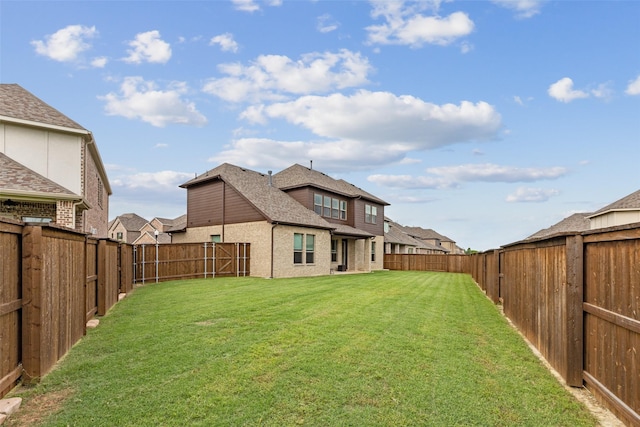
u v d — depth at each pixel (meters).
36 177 12.18
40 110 14.38
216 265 18.66
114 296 9.61
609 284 3.80
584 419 3.62
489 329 7.47
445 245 71.19
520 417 3.63
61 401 3.80
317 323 7.29
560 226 27.30
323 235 22.77
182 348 5.55
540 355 5.73
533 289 6.38
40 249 4.28
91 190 17.06
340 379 4.43
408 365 4.98
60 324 5.12
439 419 3.55
